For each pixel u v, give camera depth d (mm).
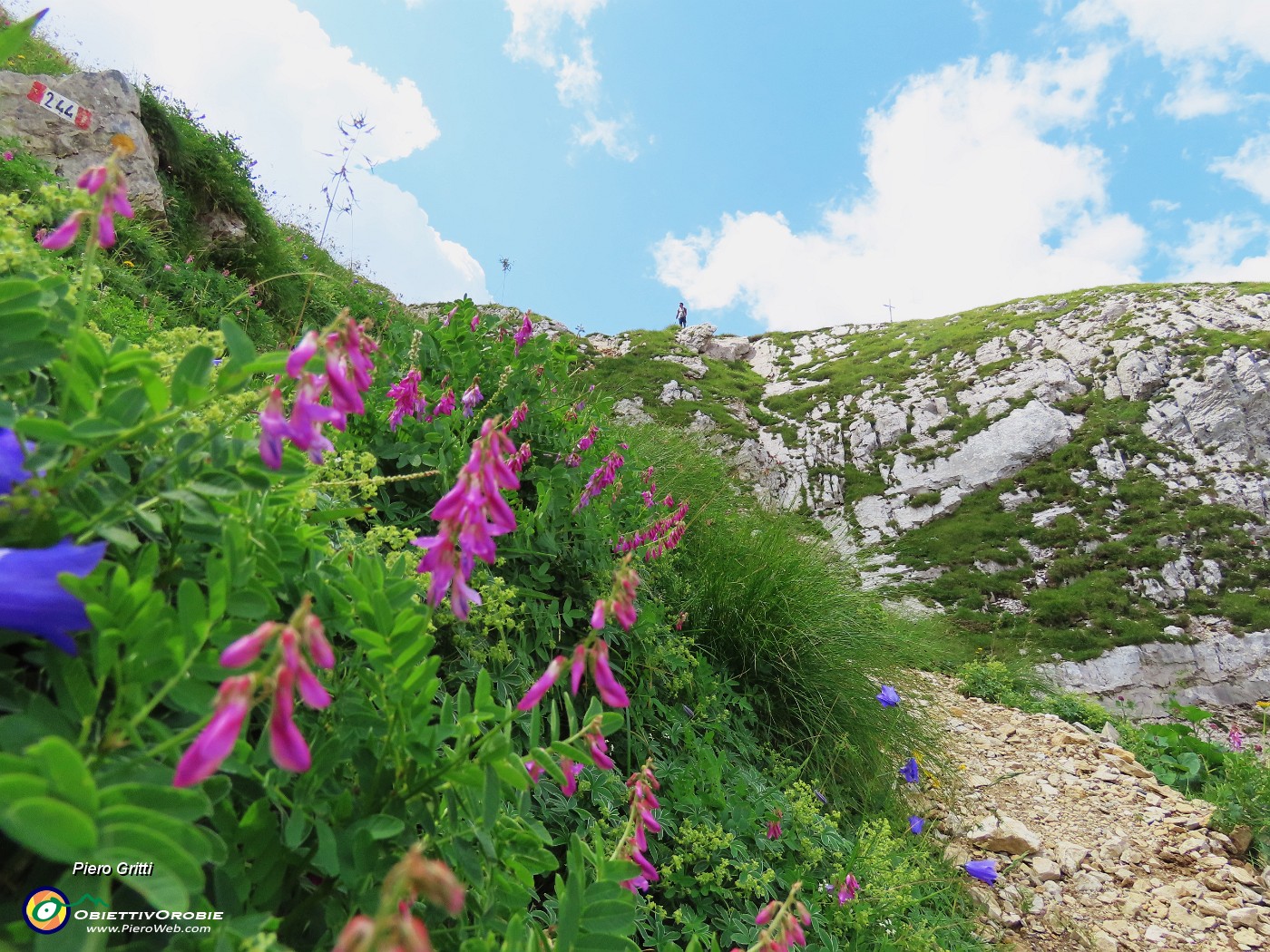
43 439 683
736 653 3785
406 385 2299
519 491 2885
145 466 832
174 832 568
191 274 5527
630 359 28516
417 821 939
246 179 7941
